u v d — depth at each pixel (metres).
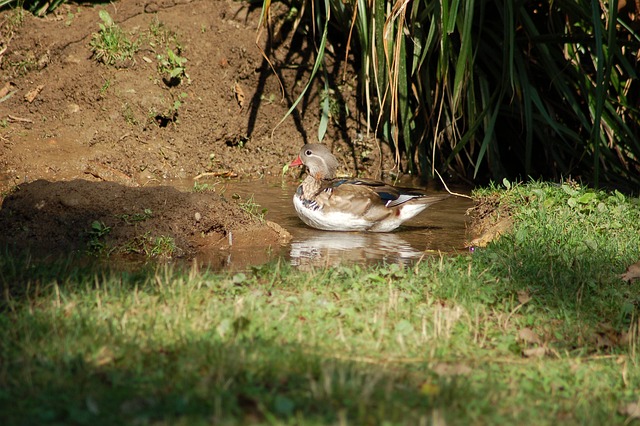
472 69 15.27
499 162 17.03
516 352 7.77
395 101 15.01
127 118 16.80
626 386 7.19
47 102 16.75
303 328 7.82
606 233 11.95
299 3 18.06
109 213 11.90
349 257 11.67
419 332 8.05
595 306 9.19
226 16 18.08
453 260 10.55
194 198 12.27
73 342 7.00
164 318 7.74
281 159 17.80
